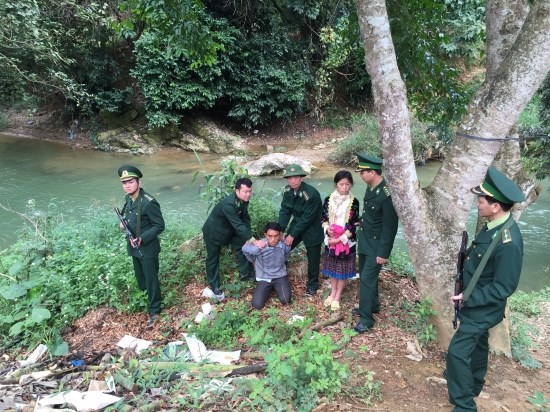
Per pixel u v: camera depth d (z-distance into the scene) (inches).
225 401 129.5
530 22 128.0
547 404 135.1
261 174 514.0
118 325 187.0
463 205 146.7
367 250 166.7
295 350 129.5
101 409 127.3
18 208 400.5
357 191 458.9
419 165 549.0
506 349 164.7
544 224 371.9
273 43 663.1
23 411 126.1
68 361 162.7
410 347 158.7
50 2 505.0
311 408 124.3
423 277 153.2
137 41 602.2
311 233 193.3
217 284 201.0
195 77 634.8
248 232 190.2
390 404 130.0
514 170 161.5
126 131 669.3
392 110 134.3
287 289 193.2
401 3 216.2
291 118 722.2
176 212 375.9
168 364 149.1
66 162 576.4
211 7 634.2
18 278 210.8
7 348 179.6
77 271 207.3
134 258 185.8
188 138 650.8
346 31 261.9
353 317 181.8
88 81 663.1
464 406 121.3
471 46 597.9
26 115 786.2
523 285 285.3
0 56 438.0
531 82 129.6
